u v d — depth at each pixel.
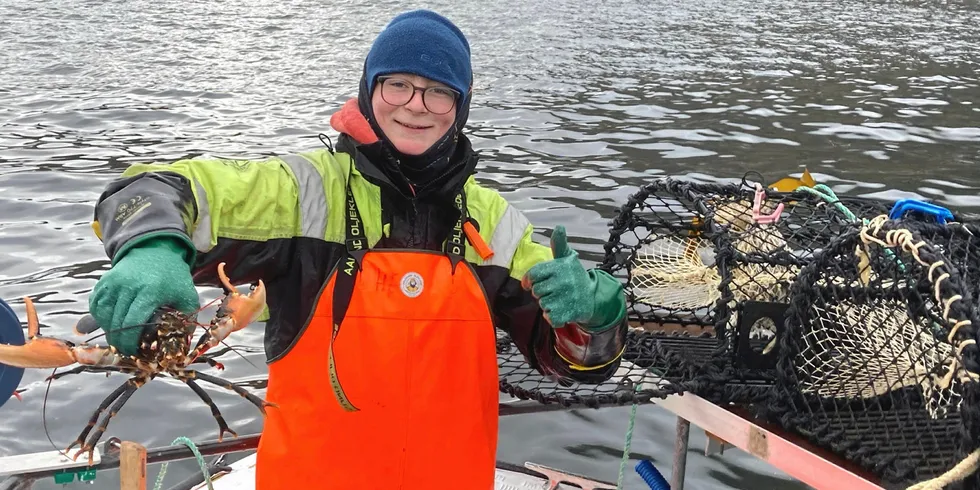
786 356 2.57
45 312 5.51
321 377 2.12
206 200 1.92
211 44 16.83
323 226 2.11
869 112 11.83
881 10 24.19
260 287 1.73
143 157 9.20
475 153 2.24
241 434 4.41
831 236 3.12
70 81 13.09
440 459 2.18
